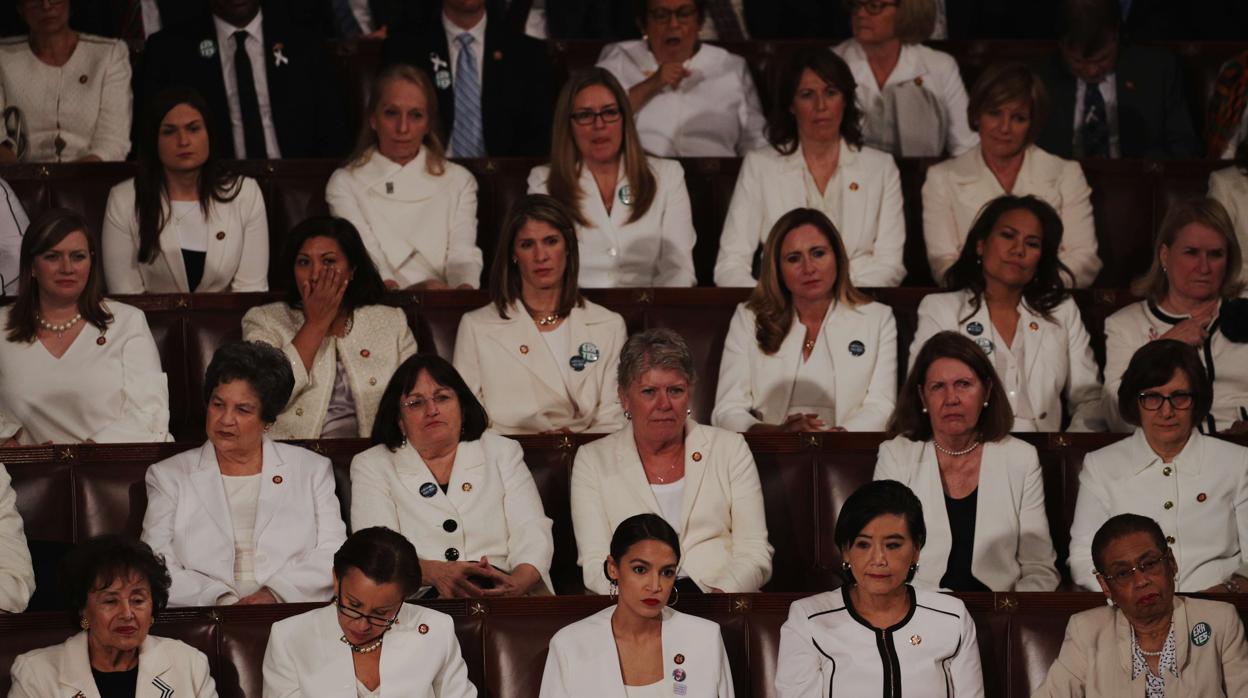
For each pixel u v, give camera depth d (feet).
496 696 39.34
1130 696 37.96
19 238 56.95
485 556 44.39
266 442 44.88
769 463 46.80
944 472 45.91
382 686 37.63
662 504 45.24
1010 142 60.23
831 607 38.96
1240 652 38.04
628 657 38.24
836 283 53.01
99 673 37.50
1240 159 60.70
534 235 51.93
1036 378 52.75
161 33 66.80
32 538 44.57
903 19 68.13
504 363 52.29
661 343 44.68
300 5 72.49
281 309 52.24
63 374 49.85
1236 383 52.47
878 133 68.33
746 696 39.68
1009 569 44.88
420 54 67.82
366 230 59.98
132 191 58.49
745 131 68.74
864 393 52.34
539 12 77.36
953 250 60.54
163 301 54.08
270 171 61.98
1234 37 76.59
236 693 38.88
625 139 59.93
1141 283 54.34
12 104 65.62
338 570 37.24
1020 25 77.20
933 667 38.11
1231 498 44.96
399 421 45.16
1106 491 45.50
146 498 45.21
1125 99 67.21
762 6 76.89
